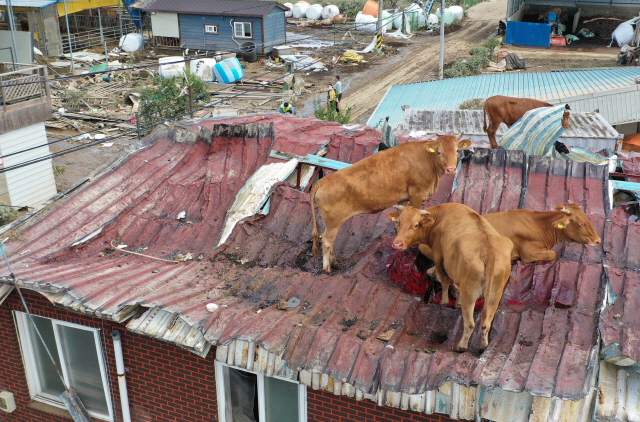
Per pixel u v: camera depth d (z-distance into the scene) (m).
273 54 41.41
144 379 8.22
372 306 6.90
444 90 24.12
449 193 9.12
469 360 5.82
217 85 34.44
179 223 9.10
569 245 7.55
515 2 46.00
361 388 5.87
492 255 5.72
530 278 7.15
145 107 25.14
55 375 9.13
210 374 7.73
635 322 6.25
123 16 48.34
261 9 40.62
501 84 23.77
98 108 30.47
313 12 54.28
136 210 9.30
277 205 8.96
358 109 30.80
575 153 10.09
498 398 5.88
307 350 6.23
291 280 7.57
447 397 6.10
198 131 11.55
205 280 7.69
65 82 34.34
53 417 9.20
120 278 7.53
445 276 6.89
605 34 46.69
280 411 7.76
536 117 9.66
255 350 6.84
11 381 9.32
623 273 6.85
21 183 19.09
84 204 9.42
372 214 8.84
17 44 32.78
